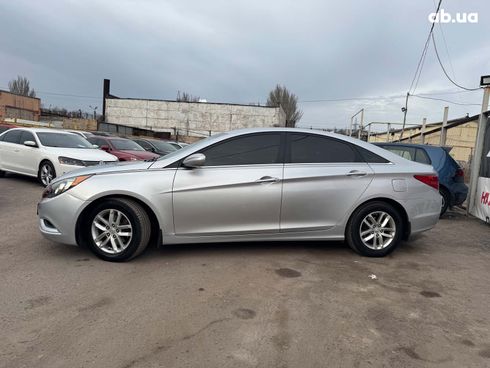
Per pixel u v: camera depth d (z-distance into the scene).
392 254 5.32
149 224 4.59
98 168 4.79
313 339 3.04
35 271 4.23
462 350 2.98
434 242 6.22
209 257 4.84
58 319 3.20
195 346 2.88
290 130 5.04
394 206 5.14
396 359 2.82
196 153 4.74
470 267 4.98
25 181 11.16
